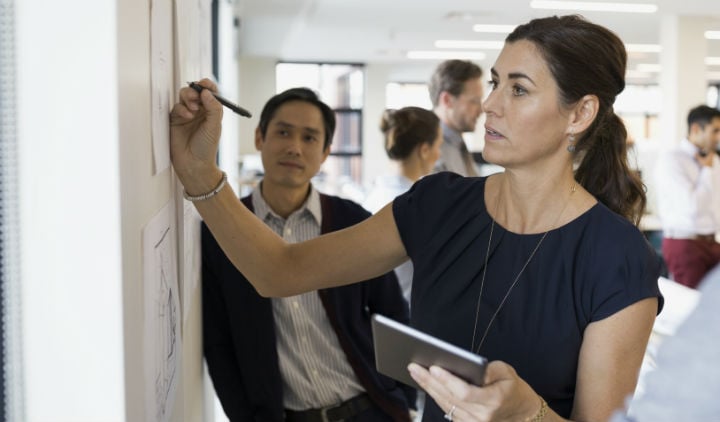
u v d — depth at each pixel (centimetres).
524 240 133
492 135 131
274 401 191
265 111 204
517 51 128
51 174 81
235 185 657
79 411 84
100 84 81
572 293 128
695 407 69
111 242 83
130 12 91
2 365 83
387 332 109
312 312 197
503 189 138
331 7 763
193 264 177
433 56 1230
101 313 84
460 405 105
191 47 173
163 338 120
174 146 133
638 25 848
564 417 129
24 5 80
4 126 81
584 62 125
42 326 83
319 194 208
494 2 725
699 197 510
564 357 128
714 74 1347
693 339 72
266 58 1272
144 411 101
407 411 204
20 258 82
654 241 641
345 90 1359
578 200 133
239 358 196
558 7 745
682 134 779
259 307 193
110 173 82
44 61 80
